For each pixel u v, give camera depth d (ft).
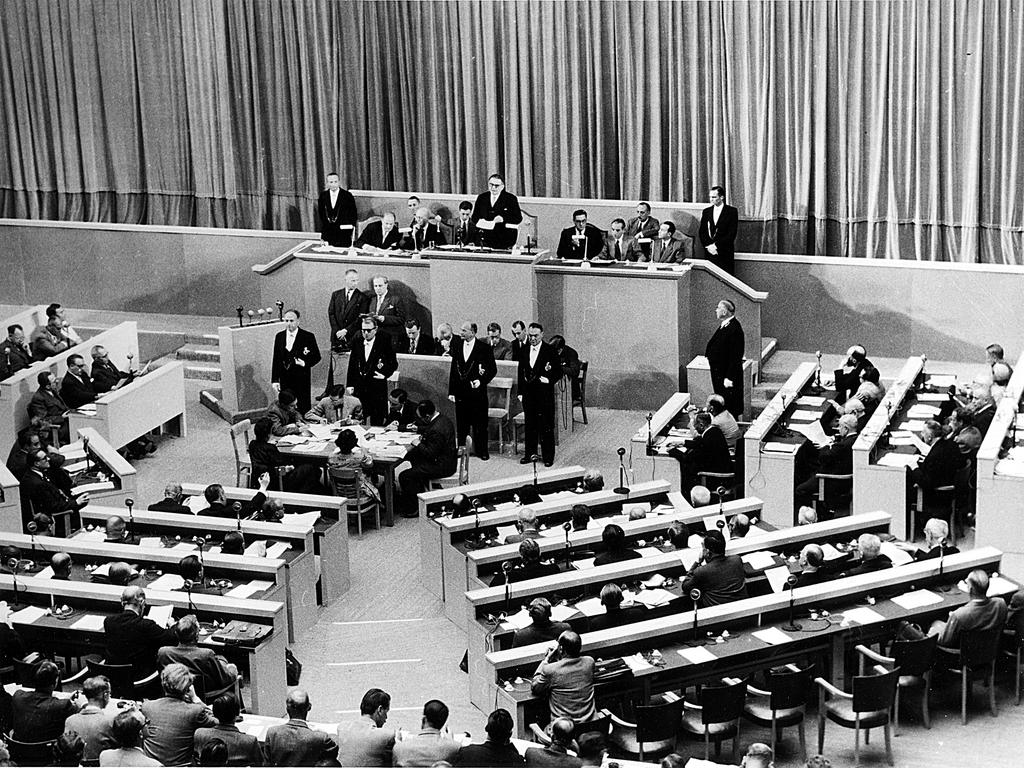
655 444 58.29
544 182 80.02
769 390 67.92
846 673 44.75
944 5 69.97
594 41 76.69
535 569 46.83
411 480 59.36
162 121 85.40
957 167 71.97
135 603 43.91
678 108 75.92
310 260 72.64
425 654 48.85
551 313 68.69
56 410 65.41
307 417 63.52
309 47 81.92
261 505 53.21
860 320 71.51
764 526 52.08
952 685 45.16
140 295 83.10
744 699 40.09
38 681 38.47
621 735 40.45
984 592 42.45
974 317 69.77
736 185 75.82
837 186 74.43
